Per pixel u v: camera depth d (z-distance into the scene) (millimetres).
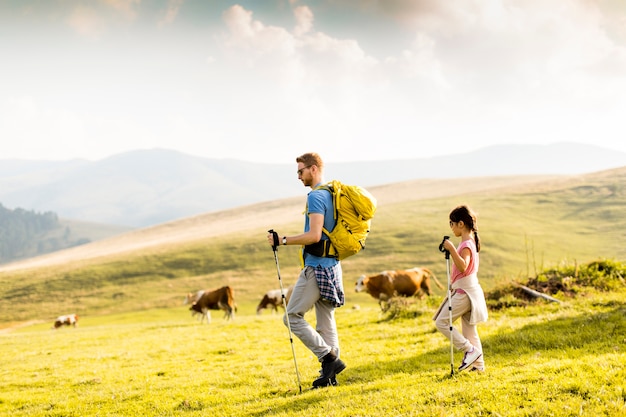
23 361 17219
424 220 119250
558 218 111500
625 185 127375
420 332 14516
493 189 155625
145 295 91188
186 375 12188
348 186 7863
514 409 6109
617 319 11531
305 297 7859
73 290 98750
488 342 11359
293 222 146750
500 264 81750
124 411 9219
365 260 93500
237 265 104188
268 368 11812
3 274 115938
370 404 6855
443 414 6117
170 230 193750
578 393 6348
